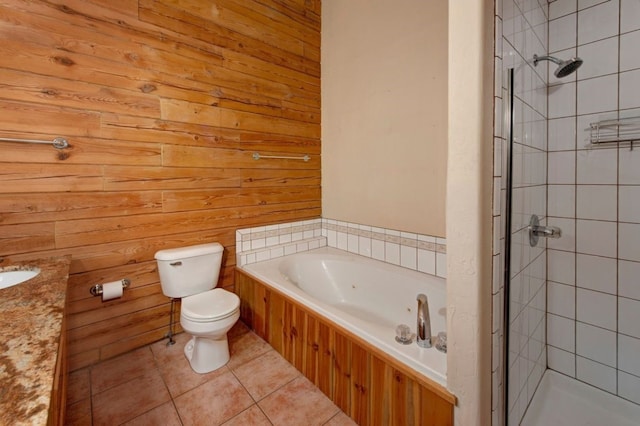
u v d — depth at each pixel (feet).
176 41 6.49
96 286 5.69
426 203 6.73
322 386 5.30
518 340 4.13
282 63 8.35
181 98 6.62
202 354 5.80
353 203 8.49
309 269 8.22
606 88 4.88
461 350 3.30
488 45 2.99
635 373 4.89
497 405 3.52
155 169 6.37
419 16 6.57
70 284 5.53
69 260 4.88
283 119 8.46
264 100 8.03
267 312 6.73
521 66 3.85
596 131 4.99
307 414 4.85
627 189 4.82
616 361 5.07
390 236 7.53
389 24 7.18
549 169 5.54
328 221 9.33
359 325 4.73
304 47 8.82
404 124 7.03
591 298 5.26
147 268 6.41
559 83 5.34
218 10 7.10
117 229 5.98
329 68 8.95
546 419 4.76
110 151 5.80
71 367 5.66
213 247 6.85
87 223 5.65
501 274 3.39
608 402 5.00
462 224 3.17
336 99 8.77
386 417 4.16
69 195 5.44
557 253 5.58
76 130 5.43
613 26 4.77
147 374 5.72
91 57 5.52
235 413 4.86
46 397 1.66
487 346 3.26
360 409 4.56
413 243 7.04
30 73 4.98
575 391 5.28
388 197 7.52
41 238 5.22
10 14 4.79
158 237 6.50
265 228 8.23
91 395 5.17
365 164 8.05
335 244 9.12
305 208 9.16
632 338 4.90
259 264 7.82
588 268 5.26
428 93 6.52
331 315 5.17
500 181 3.26
